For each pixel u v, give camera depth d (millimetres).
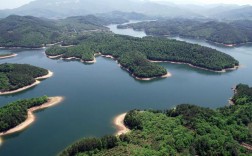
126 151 192750
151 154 184250
